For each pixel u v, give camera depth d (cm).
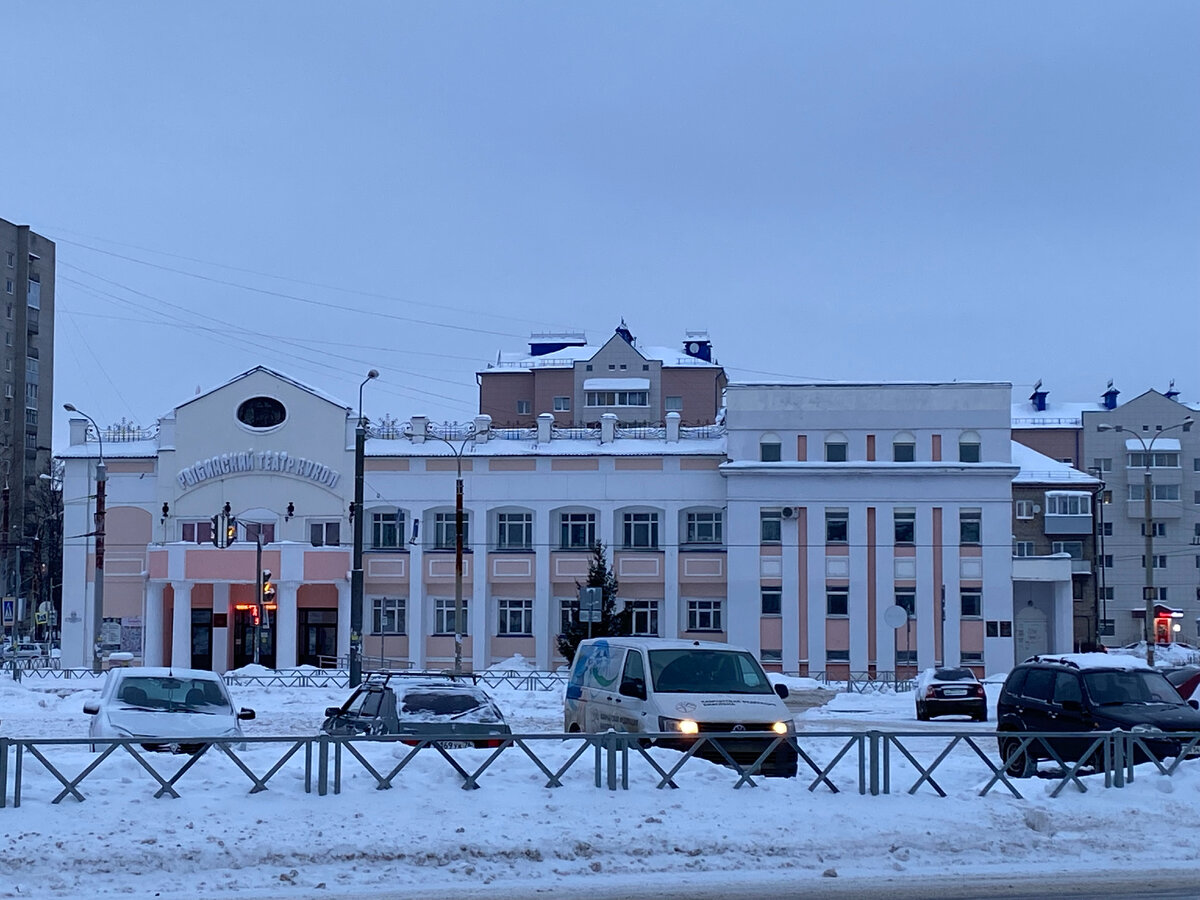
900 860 1460
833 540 6284
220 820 1450
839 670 6222
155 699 2134
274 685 4884
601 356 9575
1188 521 9762
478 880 1351
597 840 1452
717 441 6550
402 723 2127
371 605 6494
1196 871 1416
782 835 1500
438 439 6575
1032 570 6725
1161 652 7525
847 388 6362
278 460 6531
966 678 3859
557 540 6475
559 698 4128
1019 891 1318
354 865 1375
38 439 10244
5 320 9969
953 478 6244
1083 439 9925
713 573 6378
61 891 1276
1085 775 1758
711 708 1880
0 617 5566
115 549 6606
